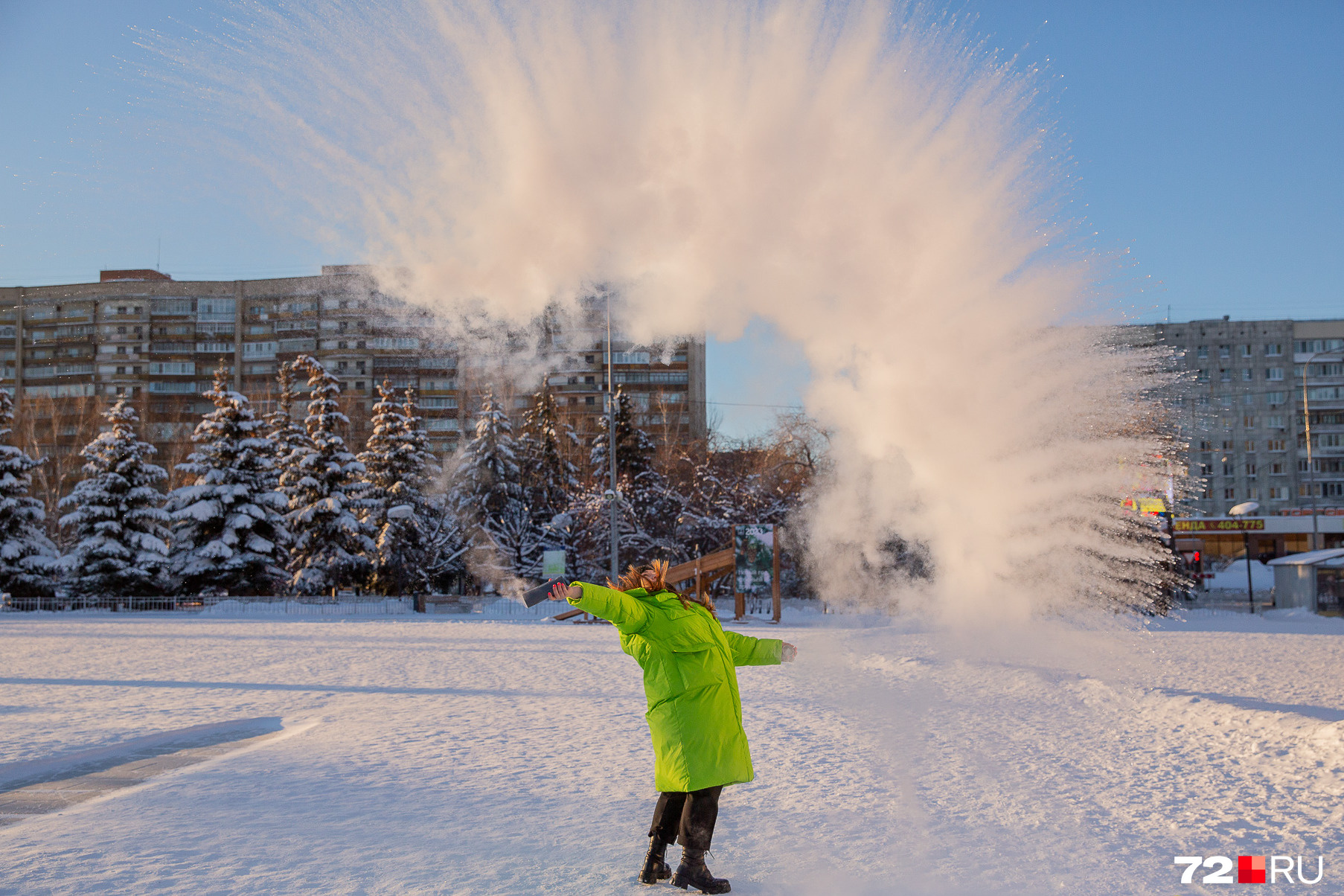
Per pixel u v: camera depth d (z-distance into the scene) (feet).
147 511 152.97
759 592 109.60
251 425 154.81
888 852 18.08
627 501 163.02
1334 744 27.96
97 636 85.97
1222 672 50.29
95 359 254.06
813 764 27.17
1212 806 21.88
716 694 16.65
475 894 15.43
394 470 163.22
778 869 17.04
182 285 248.52
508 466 165.78
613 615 16.30
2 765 27.04
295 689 46.16
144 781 24.94
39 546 151.64
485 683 49.03
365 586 160.66
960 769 26.25
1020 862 17.37
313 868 16.80
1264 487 311.06
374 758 28.22
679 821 16.48
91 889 15.55
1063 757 28.02
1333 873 16.63
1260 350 314.14
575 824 20.36
